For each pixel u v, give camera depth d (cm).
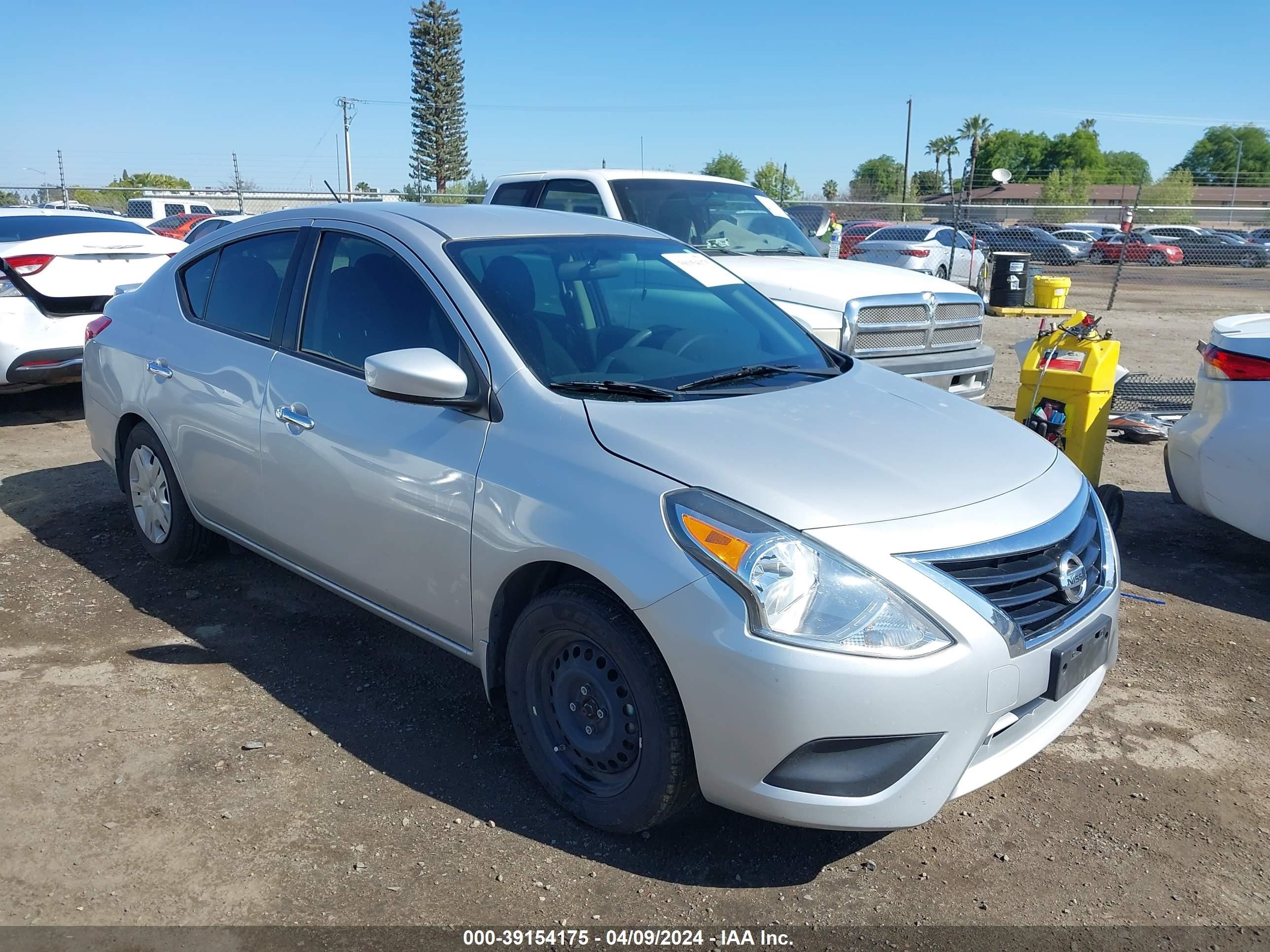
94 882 263
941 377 665
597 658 279
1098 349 580
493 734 342
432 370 297
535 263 354
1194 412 491
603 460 277
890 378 371
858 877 275
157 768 315
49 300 732
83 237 752
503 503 290
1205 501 480
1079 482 313
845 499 260
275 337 384
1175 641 423
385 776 315
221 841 281
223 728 340
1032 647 258
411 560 324
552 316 333
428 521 314
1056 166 10044
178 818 290
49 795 299
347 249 371
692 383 326
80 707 350
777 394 325
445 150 5809
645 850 283
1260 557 521
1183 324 1608
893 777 245
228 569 475
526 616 290
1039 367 599
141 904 256
